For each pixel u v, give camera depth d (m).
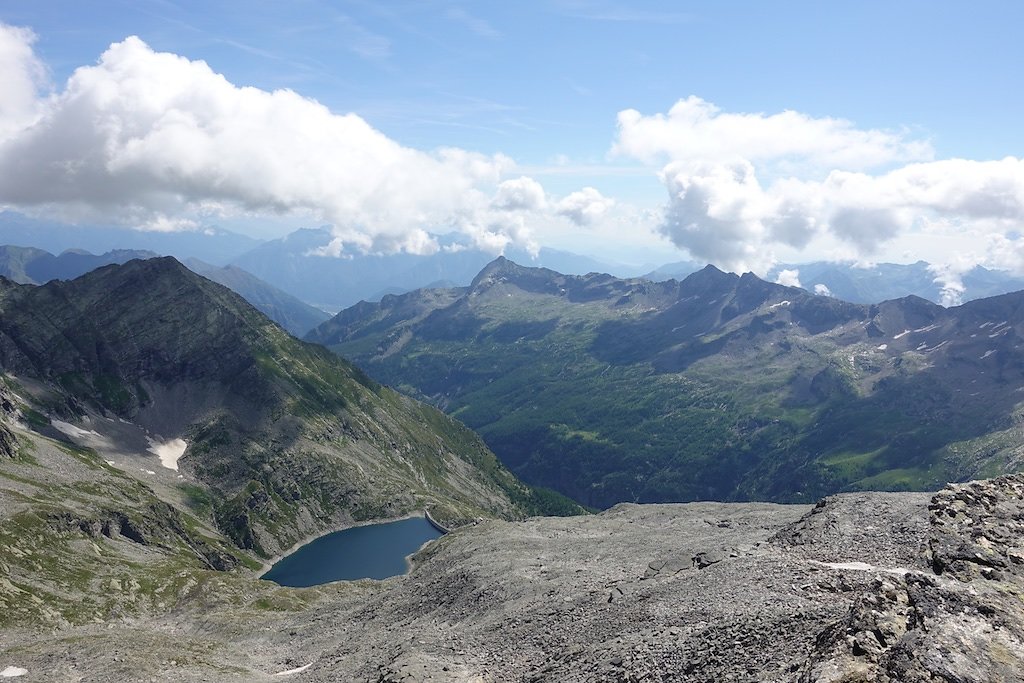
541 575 87.38
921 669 25.06
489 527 175.62
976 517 49.94
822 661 28.94
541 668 50.81
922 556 46.31
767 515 122.44
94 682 71.69
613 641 48.81
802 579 48.88
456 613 80.56
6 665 80.56
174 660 82.31
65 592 154.00
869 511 68.50
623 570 80.94
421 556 185.75
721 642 39.81
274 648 97.88
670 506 162.50
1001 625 28.58
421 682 51.56
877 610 30.92
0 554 154.38
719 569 58.59
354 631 95.62
